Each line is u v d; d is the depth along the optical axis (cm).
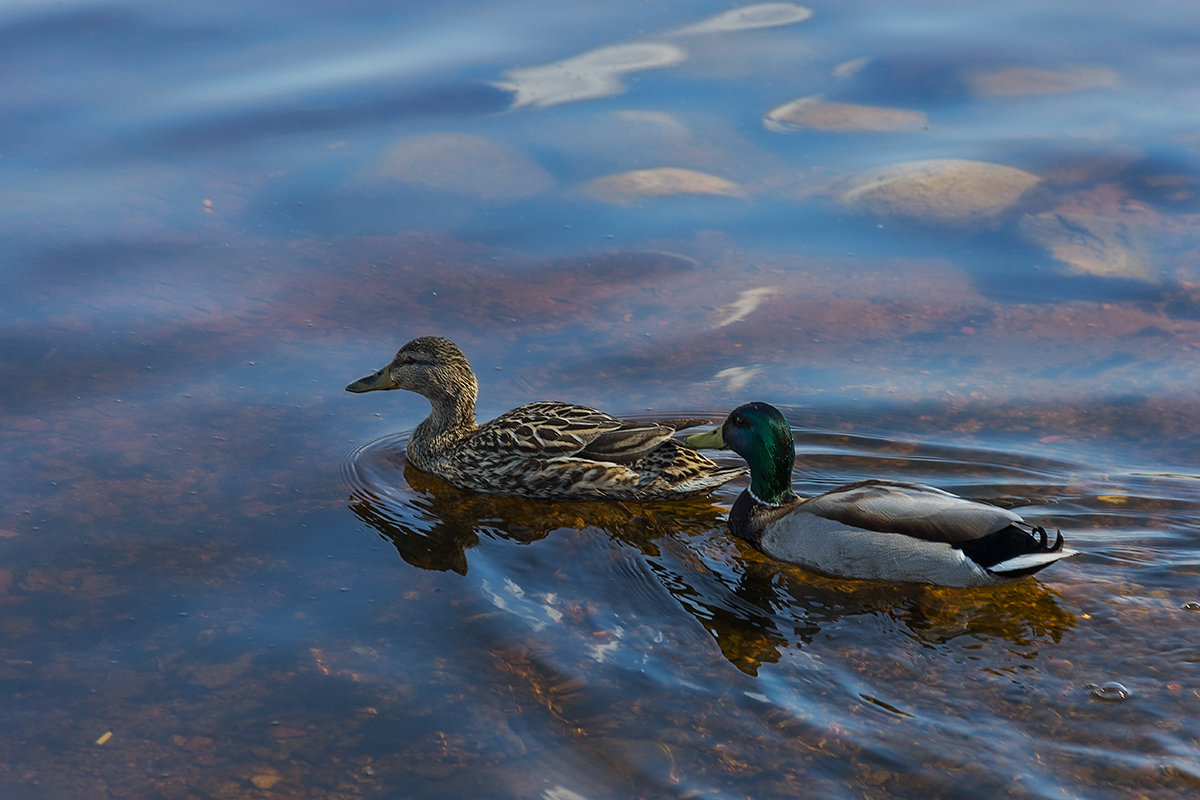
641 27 1670
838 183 1320
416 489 906
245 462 888
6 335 1020
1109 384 998
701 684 652
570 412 917
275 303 1101
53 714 624
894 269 1184
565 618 719
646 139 1393
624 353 1046
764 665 673
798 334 1077
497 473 900
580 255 1201
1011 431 939
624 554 811
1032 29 1653
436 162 1341
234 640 688
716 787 571
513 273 1170
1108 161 1341
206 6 1669
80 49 1541
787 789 569
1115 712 629
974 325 1095
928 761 589
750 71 1543
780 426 829
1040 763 588
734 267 1185
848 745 601
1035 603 740
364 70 1512
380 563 778
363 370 1009
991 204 1277
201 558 770
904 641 702
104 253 1156
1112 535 809
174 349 1021
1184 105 1442
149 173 1300
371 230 1232
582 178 1327
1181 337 1065
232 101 1433
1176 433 929
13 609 709
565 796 567
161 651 677
